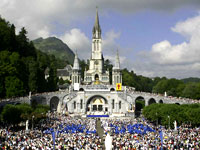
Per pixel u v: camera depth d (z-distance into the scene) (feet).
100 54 499.92
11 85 287.07
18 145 124.16
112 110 373.81
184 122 224.33
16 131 185.98
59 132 173.68
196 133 168.25
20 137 146.92
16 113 203.92
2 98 287.07
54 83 416.46
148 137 149.59
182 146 129.70
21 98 292.40
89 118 302.66
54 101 374.02
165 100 351.46
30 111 217.77
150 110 265.54
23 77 324.80
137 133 172.65
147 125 215.10
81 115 336.70
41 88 361.51
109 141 72.28
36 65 348.79
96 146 129.18
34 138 147.02
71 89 378.94
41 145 122.93
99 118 295.69
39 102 337.31
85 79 485.97
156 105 266.98
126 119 285.64
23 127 211.41
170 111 224.94
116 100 371.97
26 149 119.96
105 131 187.32
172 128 220.43
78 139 143.84
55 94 360.28
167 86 463.42
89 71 499.51
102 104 382.63
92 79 482.69
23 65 327.06
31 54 416.05
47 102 349.41
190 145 128.98
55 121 236.63
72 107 370.94
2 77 288.10
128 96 374.63
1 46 343.87
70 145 127.03
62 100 369.50
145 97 367.45
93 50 500.33
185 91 382.63
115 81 442.91
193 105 257.14
